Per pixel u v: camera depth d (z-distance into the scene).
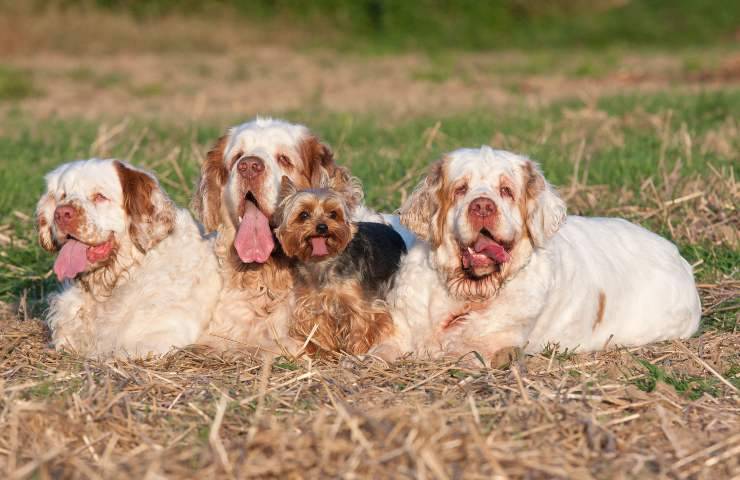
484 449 6.05
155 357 8.48
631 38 47.34
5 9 41.59
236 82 31.06
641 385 7.55
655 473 6.07
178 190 13.89
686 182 13.37
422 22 47.41
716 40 47.25
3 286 11.04
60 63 36.25
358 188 9.43
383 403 7.08
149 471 5.81
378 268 9.11
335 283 8.75
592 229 9.59
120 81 30.94
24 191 14.16
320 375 7.57
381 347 8.58
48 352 8.70
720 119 19.47
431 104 24.62
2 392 7.11
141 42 41.66
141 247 8.84
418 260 8.77
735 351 8.59
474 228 7.92
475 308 8.45
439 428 6.32
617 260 9.38
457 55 41.16
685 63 32.09
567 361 8.14
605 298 9.06
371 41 45.38
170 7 45.88
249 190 8.76
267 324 9.05
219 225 9.22
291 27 45.94
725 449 6.33
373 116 21.95
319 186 9.20
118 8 44.78
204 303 9.17
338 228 8.51
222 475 5.88
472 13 48.72
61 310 9.09
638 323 9.33
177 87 29.86
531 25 49.56
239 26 45.16
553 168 14.48
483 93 27.09
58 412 6.61
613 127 18.59
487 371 7.80
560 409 6.79
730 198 12.59
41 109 25.28
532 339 8.61
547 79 30.64
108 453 6.20
